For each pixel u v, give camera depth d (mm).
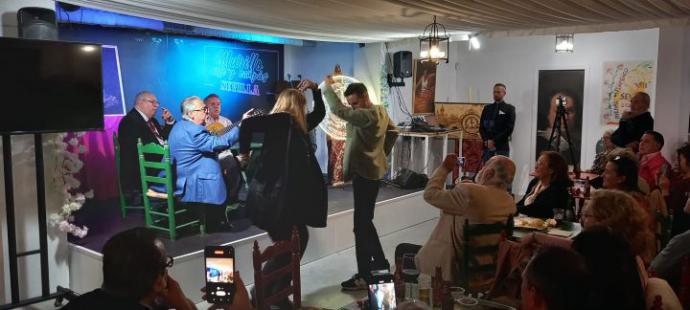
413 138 7977
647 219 2666
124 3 4391
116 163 5656
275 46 7949
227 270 2389
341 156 7547
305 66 8180
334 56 7922
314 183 3996
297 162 3879
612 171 3697
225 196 5074
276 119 3840
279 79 8047
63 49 3877
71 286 4539
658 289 2195
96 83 4070
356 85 4398
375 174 4453
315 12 4789
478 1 4270
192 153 4922
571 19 5258
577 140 8109
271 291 3812
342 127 7516
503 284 3135
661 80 6375
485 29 6055
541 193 4203
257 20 5316
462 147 8141
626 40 7605
